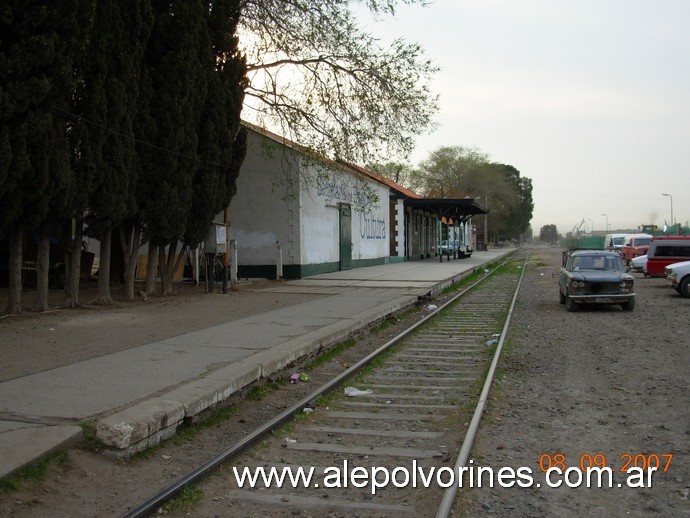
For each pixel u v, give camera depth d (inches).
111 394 260.2
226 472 209.3
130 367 315.3
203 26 649.0
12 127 429.4
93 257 803.4
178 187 617.6
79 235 546.9
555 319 623.8
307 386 343.0
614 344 470.6
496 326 577.9
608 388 331.9
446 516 168.9
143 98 582.2
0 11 410.3
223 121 680.4
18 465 180.4
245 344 384.2
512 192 3659.0
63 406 241.3
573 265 718.5
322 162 772.6
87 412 233.0
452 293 912.9
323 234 1061.1
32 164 446.9
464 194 3348.9
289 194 836.6
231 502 186.9
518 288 984.3
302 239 948.6
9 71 418.3
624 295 666.8
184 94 606.9
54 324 463.8
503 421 271.1
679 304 743.1
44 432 207.5
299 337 412.5
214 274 798.5
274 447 237.9
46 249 519.8
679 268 829.8
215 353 353.7
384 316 587.5
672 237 1143.0
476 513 179.8
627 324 579.5
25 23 423.5
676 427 260.8
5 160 417.7
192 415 247.6
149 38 593.0
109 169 528.1
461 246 2050.9
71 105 500.7
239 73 703.7
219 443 240.2
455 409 295.4
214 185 677.9
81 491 185.2
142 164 591.8
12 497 171.6
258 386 318.0
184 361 330.6
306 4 701.9
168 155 598.2
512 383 345.4
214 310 566.6
